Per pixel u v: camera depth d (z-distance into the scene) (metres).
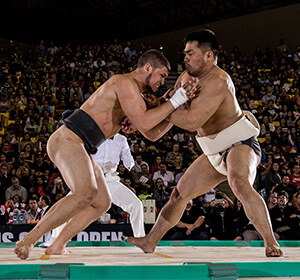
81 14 17.73
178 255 2.75
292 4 15.41
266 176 8.48
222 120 2.91
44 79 13.44
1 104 11.99
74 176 2.55
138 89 2.82
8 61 14.27
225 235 6.30
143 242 3.05
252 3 16.19
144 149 10.10
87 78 13.33
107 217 6.17
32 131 10.63
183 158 9.75
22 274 1.92
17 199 6.96
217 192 6.46
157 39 17.36
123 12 17.59
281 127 11.03
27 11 17.11
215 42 2.92
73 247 3.46
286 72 14.25
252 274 2.04
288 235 6.34
